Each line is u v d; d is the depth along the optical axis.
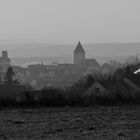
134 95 92.06
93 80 117.38
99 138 36.84
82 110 78.38
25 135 43.47
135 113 71.69
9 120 63.00
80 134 42.53
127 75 128.50
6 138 40.78
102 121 59.03
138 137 36.38
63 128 50.62
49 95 88.25
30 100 86.56
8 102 85.81
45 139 38.00
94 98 89.69
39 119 64.19
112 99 89.94
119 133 41.56
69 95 89.19
